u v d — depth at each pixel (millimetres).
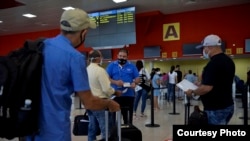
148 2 7691
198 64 12680
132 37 7938
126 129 2480
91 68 2770
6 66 1159
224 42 8180
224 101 2180
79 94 1281
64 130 1271
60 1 7414
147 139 3936
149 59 9453
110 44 8266
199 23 8633
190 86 2496
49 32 11398
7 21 9766
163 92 9383
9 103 1111
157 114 6348
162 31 9180
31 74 1164
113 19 8242
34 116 1190
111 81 3420
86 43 8656
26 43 1307
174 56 8914
